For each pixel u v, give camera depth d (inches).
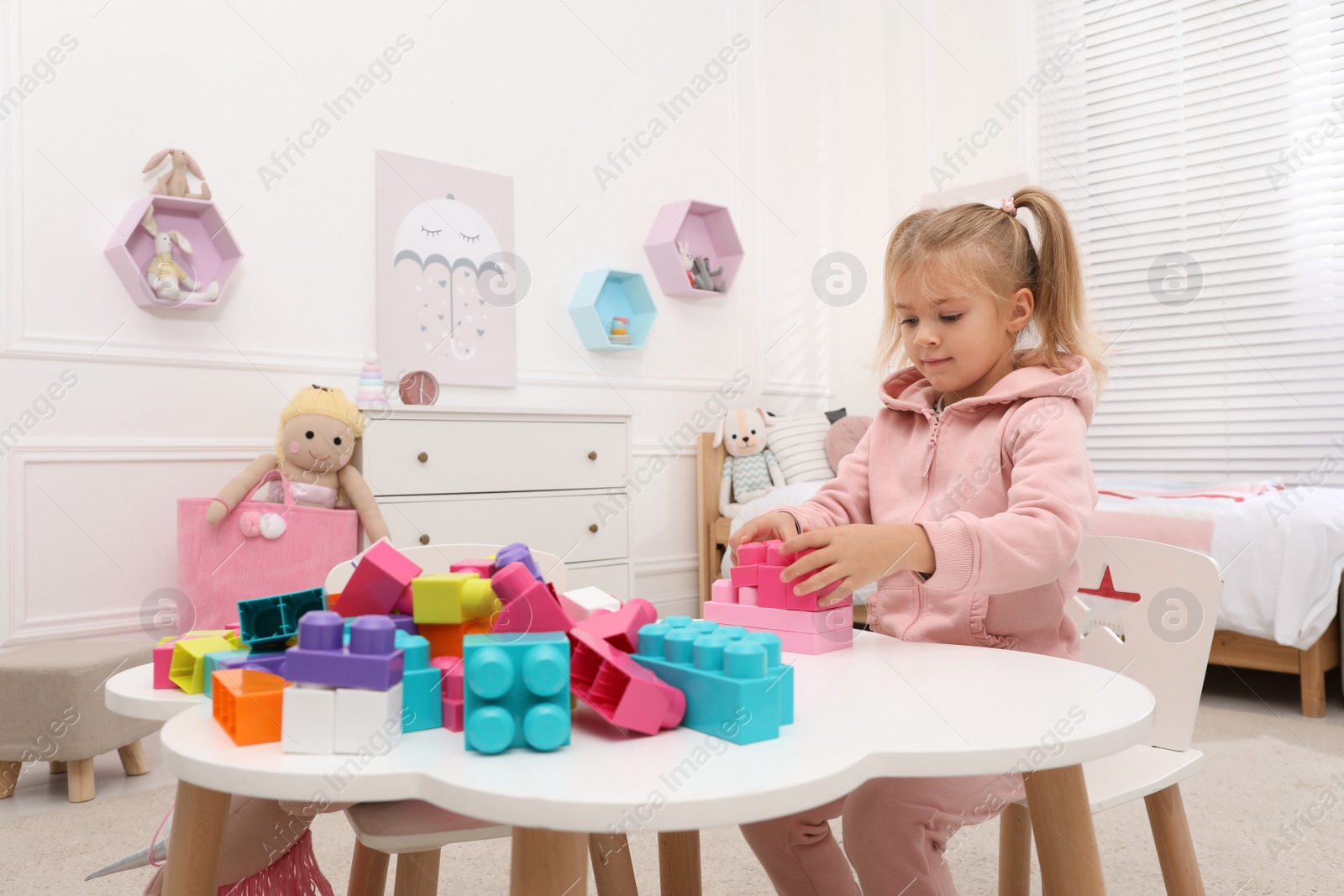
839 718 23.5
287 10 101.6
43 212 86.7
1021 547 33.9
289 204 101.4
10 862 56.4
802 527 42.1
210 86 96.4
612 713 22.0
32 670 67.2
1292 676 107.1
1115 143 138.9
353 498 90.3
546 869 19.5
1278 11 127.1
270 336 99.7
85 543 88.2
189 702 25.7
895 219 153.3
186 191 93.0
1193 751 39.3
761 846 37.3
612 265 130.0
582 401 125.9
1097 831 62.2
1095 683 27.5
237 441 97.1
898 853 32.5
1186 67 133.5
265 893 34.4
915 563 33.2
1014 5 143.7
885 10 154.4
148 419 92.0
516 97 120.2
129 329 91.0
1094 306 140.5
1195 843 58.2
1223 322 131.1
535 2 122.4
